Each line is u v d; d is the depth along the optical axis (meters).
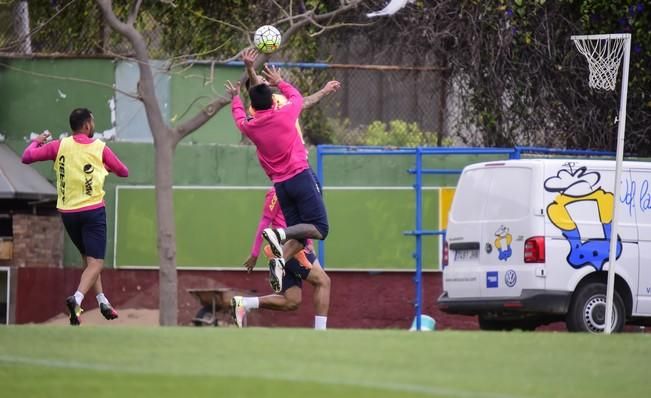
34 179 66.62
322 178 66.19
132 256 68.31
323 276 45.84
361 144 70.75
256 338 31.47
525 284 52.81
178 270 68.25
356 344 30.77
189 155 68.56
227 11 69.62
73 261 68.62
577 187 53.69
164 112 68.12
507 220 54.00
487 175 55.47
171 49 69.81
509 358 29.19
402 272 68.56
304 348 29.89
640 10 71.38
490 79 70.81
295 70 70.25
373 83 70.62
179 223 68.38
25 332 32.22
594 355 30.02
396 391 24.48
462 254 55.94
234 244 68.31
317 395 24.03
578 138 71.69
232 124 69.19
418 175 65.50
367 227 68.62
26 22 70.75
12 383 25.05
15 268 65.25
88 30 70.06
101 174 44.53
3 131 69.31
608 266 53.25
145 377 25.69
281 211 46.56
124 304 68.06
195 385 24.88
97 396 23.88
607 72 61.25
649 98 72.38
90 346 29.77
